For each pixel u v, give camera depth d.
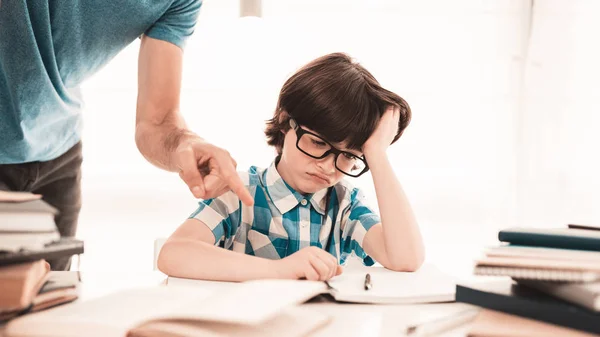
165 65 1.11
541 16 2.79
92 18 1.06
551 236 0.61
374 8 2.82
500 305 0.56
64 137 1.21
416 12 2.83
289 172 1.15
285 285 0.63
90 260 2.63
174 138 0.99
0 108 1.03
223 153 0.82
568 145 2.78
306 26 2.79
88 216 2.75
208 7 2.74
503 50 2.84
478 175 2.88
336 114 1.03
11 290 0.53
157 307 0.54
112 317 0.50
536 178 2.82
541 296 0.56
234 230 1.12
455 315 0.62
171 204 2.79
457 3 2.84
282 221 1.14
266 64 2.77
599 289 0.50
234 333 0.51
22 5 0.96
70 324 0.47
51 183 1.25
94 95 2.73
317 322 0.57
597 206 2.74
